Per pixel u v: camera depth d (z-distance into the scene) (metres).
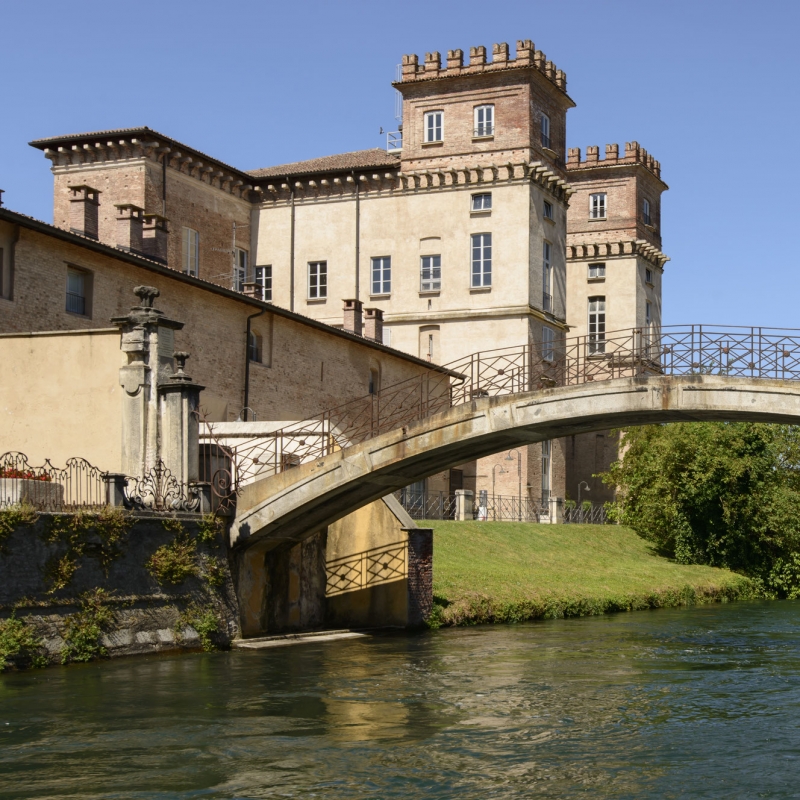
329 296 64.00
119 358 26.41
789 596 53.19
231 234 63.09
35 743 15.70
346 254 63.91
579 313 77.25
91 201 43.94
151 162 55.72
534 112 62.25
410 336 62.78
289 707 18.70
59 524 21.22
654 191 80.88
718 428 56.00
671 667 24.44
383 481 28.31
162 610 23.72
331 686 20.89
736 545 54.53
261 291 63.72
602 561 49.25
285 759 15.17
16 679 19.84
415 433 27.00
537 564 44.00
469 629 31.66
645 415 27.00
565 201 66.19
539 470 62.47
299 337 47.16
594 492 75.31
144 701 18.67
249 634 26.91
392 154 67.62
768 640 30.30
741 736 17.06
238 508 26.86
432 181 62.72
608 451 75.25
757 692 21.12
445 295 62.28
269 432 30.64
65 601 21.36
